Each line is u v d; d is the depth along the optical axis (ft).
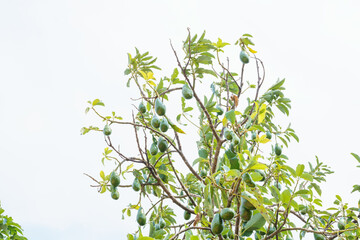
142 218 17.21
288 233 18.07
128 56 19.72
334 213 18.06
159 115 17.34
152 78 17.88
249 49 19.13
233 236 15.20
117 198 17.83
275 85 20.12
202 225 15.70
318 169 21.27
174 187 19.49
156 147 19.04
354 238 16.76
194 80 17.84
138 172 17.92
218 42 18.44
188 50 18.48
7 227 22.22
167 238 15.74
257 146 13.55
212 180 12.29
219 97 21.58
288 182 17.72
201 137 20.70
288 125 20.44
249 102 20.18
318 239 16.53
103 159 18.20
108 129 17.83
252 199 11.68
